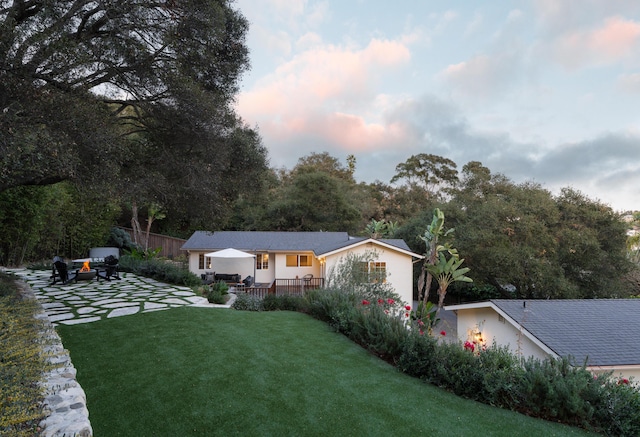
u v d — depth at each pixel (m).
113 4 5.45
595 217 19.53
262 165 9.54
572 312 9.48
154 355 5.38
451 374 4.98
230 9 8.46
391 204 42.25
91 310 8.04
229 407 3.95
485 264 19.53
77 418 2.77
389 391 4.69
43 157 4.34
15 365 3.51
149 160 7.50
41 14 5.30
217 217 8.84
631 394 4.82
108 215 22.25
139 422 3.55
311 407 4.07
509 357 5.64
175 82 6.29
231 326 7.12
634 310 9.66
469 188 24.70
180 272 13.16
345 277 12.45
